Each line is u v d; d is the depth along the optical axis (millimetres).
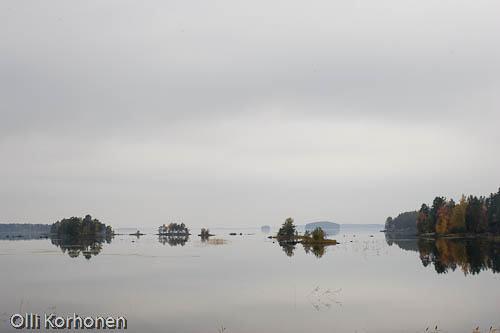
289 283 49938
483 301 39406
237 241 178750
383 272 59094
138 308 37500
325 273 58531
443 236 167500
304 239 170375
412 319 32906
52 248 125750
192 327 31172
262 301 39781
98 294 44250
